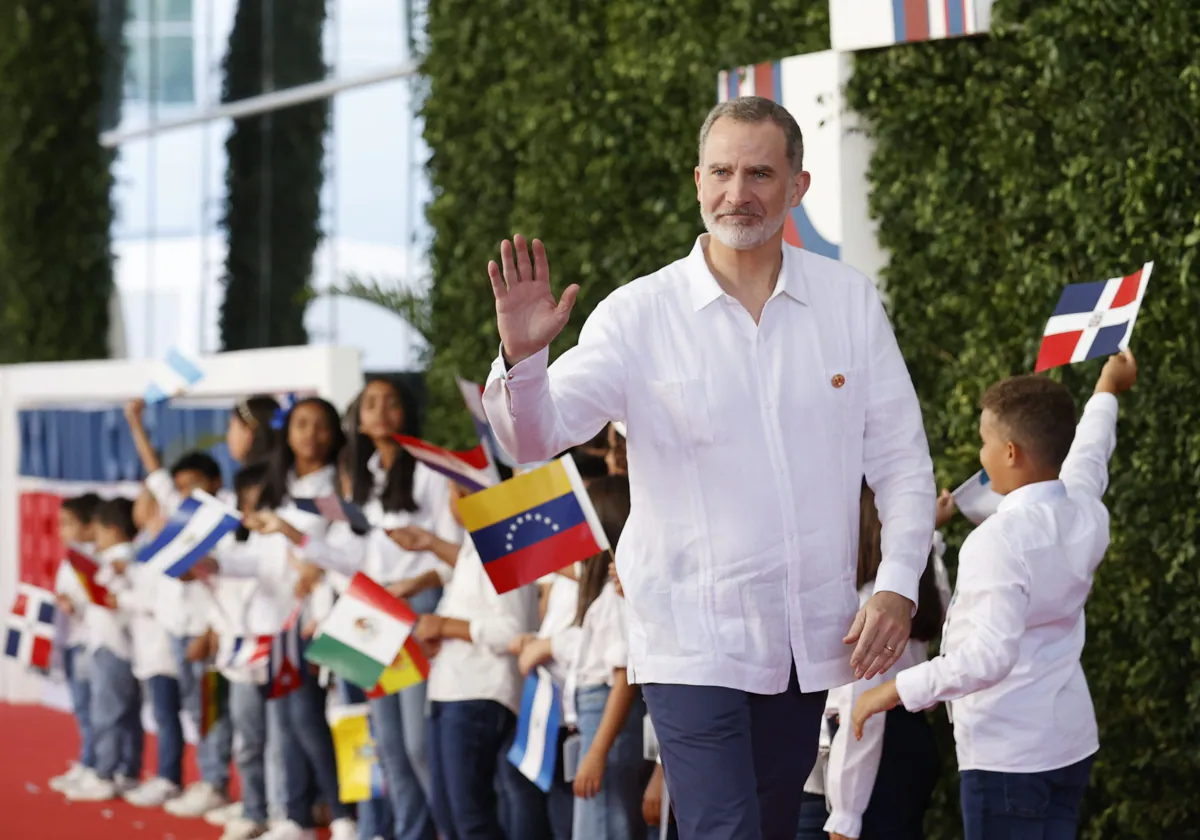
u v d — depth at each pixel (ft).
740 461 33.22
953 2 55.11
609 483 49.55
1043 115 53.83
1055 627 40.24
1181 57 50.26
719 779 32.86
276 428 70.38
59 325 140.36
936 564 47.62
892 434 34.24
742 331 33.42
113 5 143.64
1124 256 51.52
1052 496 40.16
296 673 67.67
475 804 55.88
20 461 119.24
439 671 56.44
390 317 121.19
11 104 139.85
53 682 118.21
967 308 56.08
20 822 78.89
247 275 132.98
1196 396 49.96
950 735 55.62
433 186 83.35
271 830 69.05
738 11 66.44
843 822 43.01
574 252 74.33
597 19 73.82
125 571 84.23
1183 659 51.06
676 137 69.46
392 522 62.90
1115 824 52.44
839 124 57.98
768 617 33.32
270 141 131.64
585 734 49.88
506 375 30.78
